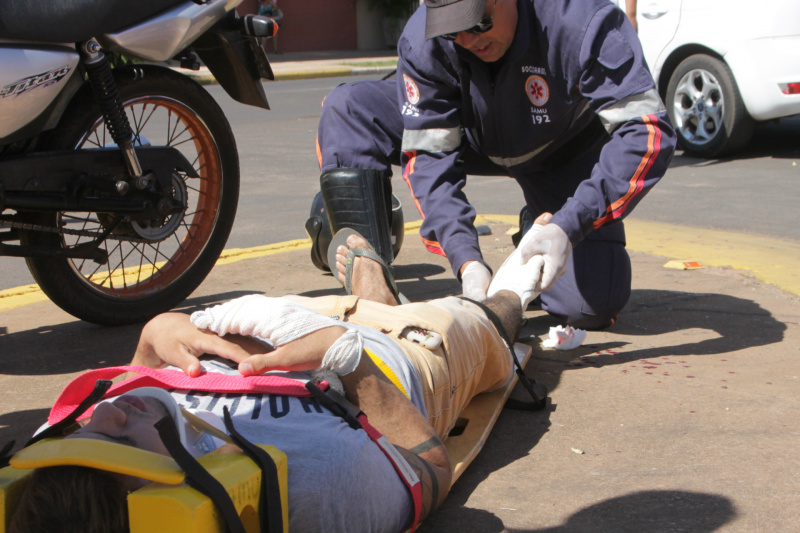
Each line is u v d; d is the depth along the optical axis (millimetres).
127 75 3314
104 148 3131
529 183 3385
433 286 4027
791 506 1926
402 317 2088
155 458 1237
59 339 3283
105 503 1207
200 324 1719
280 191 6715
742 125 7344
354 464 1471
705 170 7164
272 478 1332
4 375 2877
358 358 1667
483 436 2246
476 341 2234
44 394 2695
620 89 2629
